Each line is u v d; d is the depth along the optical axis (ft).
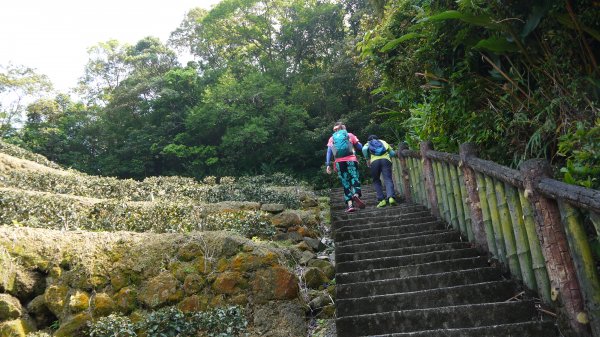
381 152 22.47
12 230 17.28
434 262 12.46
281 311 15.20
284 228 26.04
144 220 24.21
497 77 12.19
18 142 80.79
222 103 72.18
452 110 14.02
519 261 10.11
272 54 88.53
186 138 77.15
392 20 16.21
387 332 10.09
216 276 16.29
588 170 8.20
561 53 10.36
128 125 88.94
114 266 16.92
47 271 16.80
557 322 8.65
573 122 9.78
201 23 90.99
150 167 83.25
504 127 12.11
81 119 91.09
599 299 7.32
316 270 18.12
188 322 14.33
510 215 10.48
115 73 106.63
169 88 85.56
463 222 14.29
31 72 90.94
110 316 14.35
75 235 18.03
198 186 40.16
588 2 9.46
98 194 35.32
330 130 65.98
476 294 10.73
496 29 10.94
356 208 22.52
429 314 10.07
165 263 16.96
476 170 12.27
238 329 14.40
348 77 68.23
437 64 13.98
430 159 17.69
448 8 12.42
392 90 18.58
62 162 84.53
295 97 72.84
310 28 79.97
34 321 15.72
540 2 9.98
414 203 21.65
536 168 8.66
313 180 65.31
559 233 8.30
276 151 71.41
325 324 15.05
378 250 14.61
